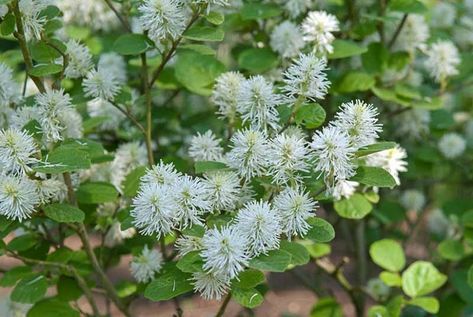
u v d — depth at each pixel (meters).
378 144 0.91
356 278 1.71
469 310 1.53
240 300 0.88
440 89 1.41
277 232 0.88
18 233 1.25
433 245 1.73
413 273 1.19
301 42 1.16
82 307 1.80
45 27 1.05
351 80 1.26
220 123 1.35
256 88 0.94
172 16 0.96
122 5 1.13
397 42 1.31
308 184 0.92
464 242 1.38
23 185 0.92
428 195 1.71
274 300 1.96
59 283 1.15
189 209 0.90
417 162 1.44
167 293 0.89
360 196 1.10
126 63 1.37
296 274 1.54
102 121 1.20
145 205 0.88
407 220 1.66
